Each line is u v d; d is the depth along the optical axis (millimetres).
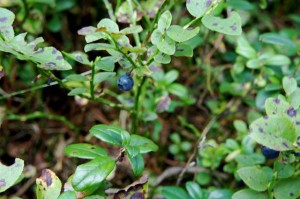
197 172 382
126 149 259
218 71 448
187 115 447
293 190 262
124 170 364
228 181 382
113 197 258
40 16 422
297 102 270
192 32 245
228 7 380
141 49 252
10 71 421
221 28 242
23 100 432
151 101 379
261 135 229
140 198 260
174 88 389
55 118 410
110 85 427
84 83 376
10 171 242
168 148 427
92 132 266
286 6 547
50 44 444
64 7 438
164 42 250
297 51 392
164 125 436
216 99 447
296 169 280
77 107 438
